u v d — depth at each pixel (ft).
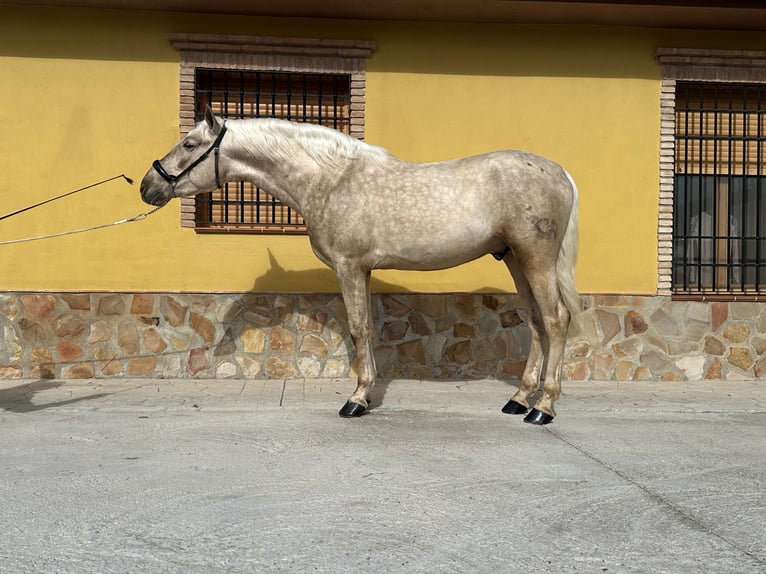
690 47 26.18
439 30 25.44
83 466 14.43
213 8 24.20
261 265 24.98
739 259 27.07
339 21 25.17
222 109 25.73
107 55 24.49
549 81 25.77
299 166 19.61
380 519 11.54
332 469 14.29
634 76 25.96
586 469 14.44
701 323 25.91
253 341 24.84
